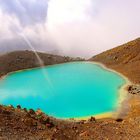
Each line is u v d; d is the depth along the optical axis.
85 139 32.59
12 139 28.12
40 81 85.12
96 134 34.22
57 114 57.69
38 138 29.67
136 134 34.41
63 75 91.56
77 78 87.06
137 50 105.06
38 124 32.88
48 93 71.81
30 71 98.25
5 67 99.62
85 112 58.00
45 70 99.50
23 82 84.25
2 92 73.38
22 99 67.69
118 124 37.88
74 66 104.00
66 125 35.62
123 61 101.06
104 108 59.94
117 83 79.44
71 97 68.38
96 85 78.19
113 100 65.19
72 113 57.72
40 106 62.91
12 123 31.08
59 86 78.56
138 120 38.38
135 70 89.31
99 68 99.25
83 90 74.00
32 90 74.88
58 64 107.31
